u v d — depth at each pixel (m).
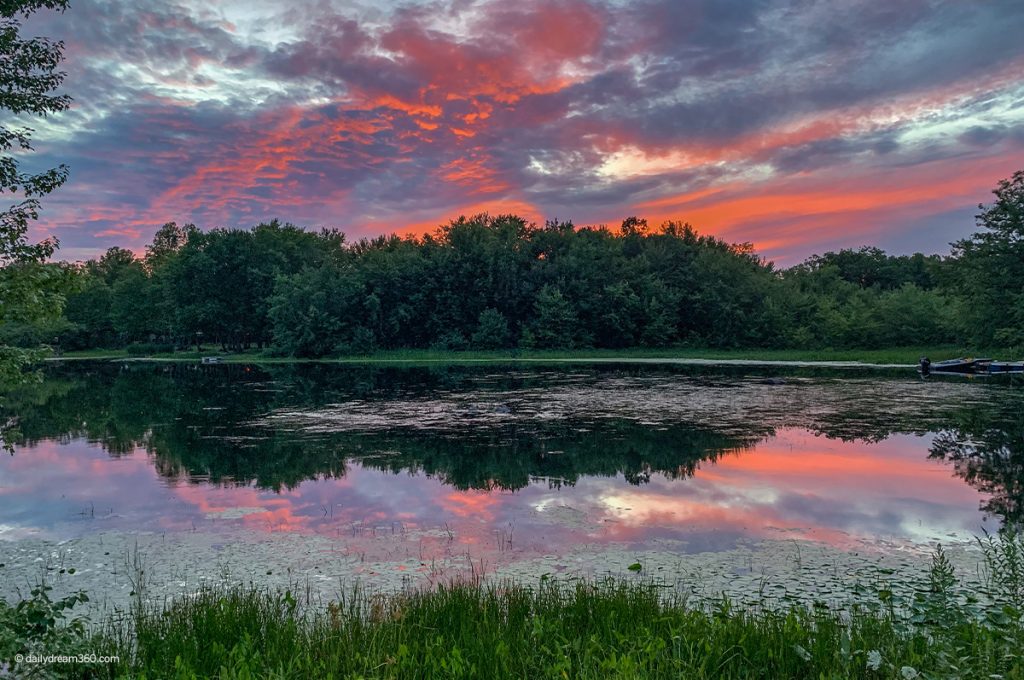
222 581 7.80
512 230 74.62
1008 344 40.16
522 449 15.95
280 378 39.16
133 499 11.87
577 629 5.49
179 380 38.06
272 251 70.12
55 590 7.59
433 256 71.25
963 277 40.97
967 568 8.03
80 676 4.85
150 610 6.79
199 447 16.52
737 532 9.70
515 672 4.62
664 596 7.00
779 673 4.61
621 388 30.84
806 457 15.07
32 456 15.95
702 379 36.31
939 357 52.31
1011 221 38.56
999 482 12.75
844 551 8.78
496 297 70.81
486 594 6.44
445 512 10.87
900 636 5.09
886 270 97.94
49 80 7.91
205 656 5.01
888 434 17.80
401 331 70.44
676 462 14.59
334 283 63.78
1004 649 4.50
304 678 4.58
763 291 71.62
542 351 66.88
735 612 6.47
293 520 10.48
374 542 9.32
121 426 20.25
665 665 4.56
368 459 14.93
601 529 9.87
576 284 71.19
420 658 4.93
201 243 69.81
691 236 82.56
